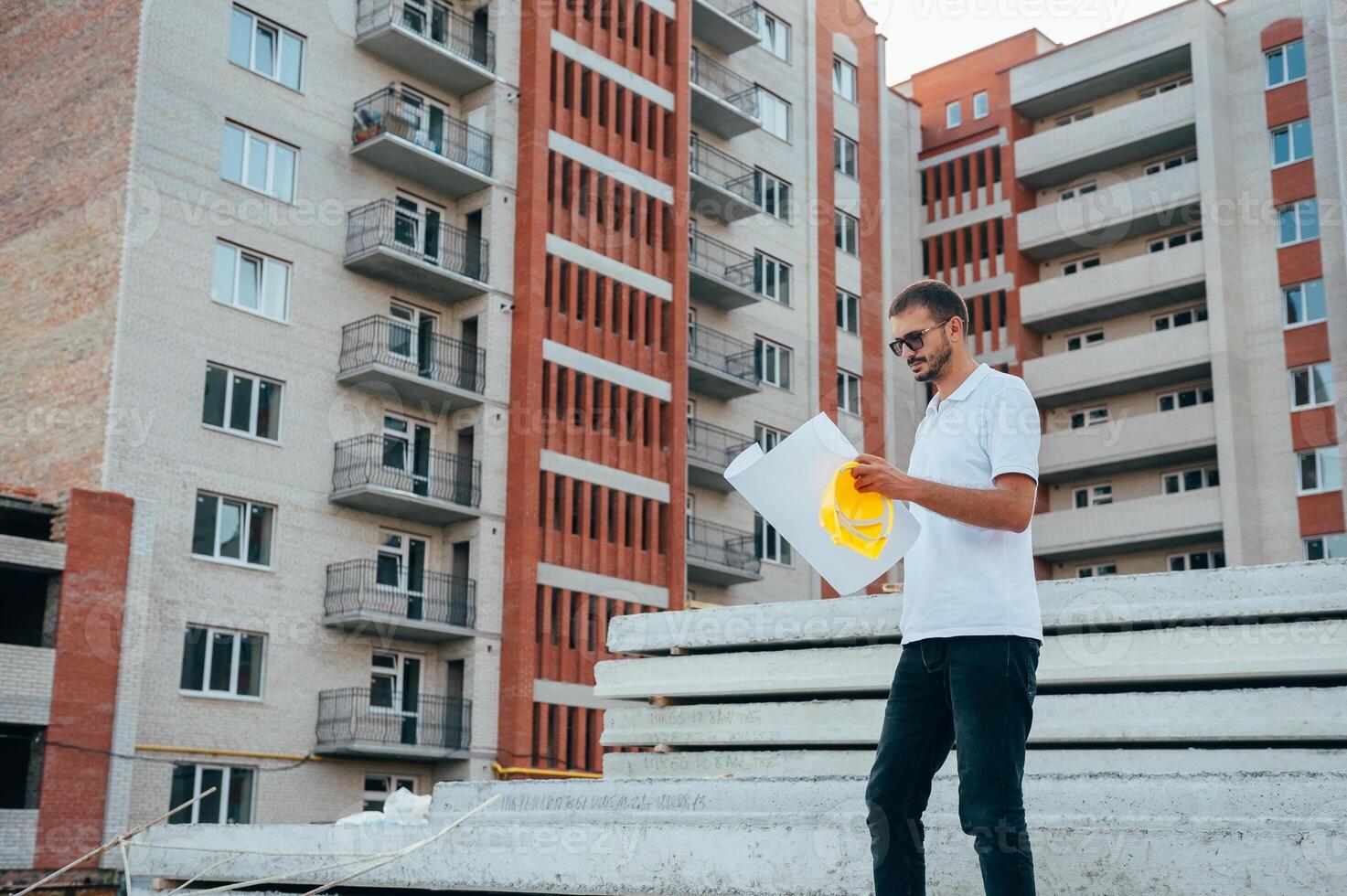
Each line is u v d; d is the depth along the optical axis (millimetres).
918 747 4008
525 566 35125
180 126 31641
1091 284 49312
